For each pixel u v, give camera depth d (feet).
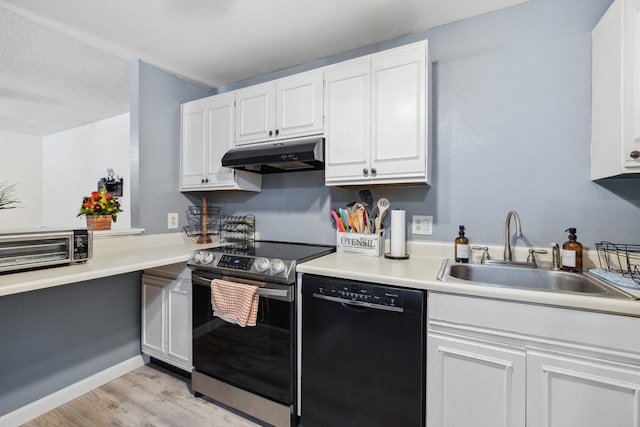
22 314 5.15
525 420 3.34
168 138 7.43
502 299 3.44
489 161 5.24
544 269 4.51
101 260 5.11
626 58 3.58
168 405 5.50
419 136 4.91
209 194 8.40
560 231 4.75
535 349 3.30
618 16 3.74
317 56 6.74
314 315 4.56
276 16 5.34
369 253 5.69
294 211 7.20
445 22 5.53
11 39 6.07
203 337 5.50
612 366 3.00
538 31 4.89
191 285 5.84
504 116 5.12
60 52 6.60
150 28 5.69
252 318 4.84
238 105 6.66
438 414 3.77
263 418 4.87
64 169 13.65
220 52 6.56
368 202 6.07
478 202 5.32
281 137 6.12
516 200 5.04
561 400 3.19
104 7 5.07
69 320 5.74
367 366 4.15
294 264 4.75
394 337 3.97
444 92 5.57
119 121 11.24
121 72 7.61
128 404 5.52
